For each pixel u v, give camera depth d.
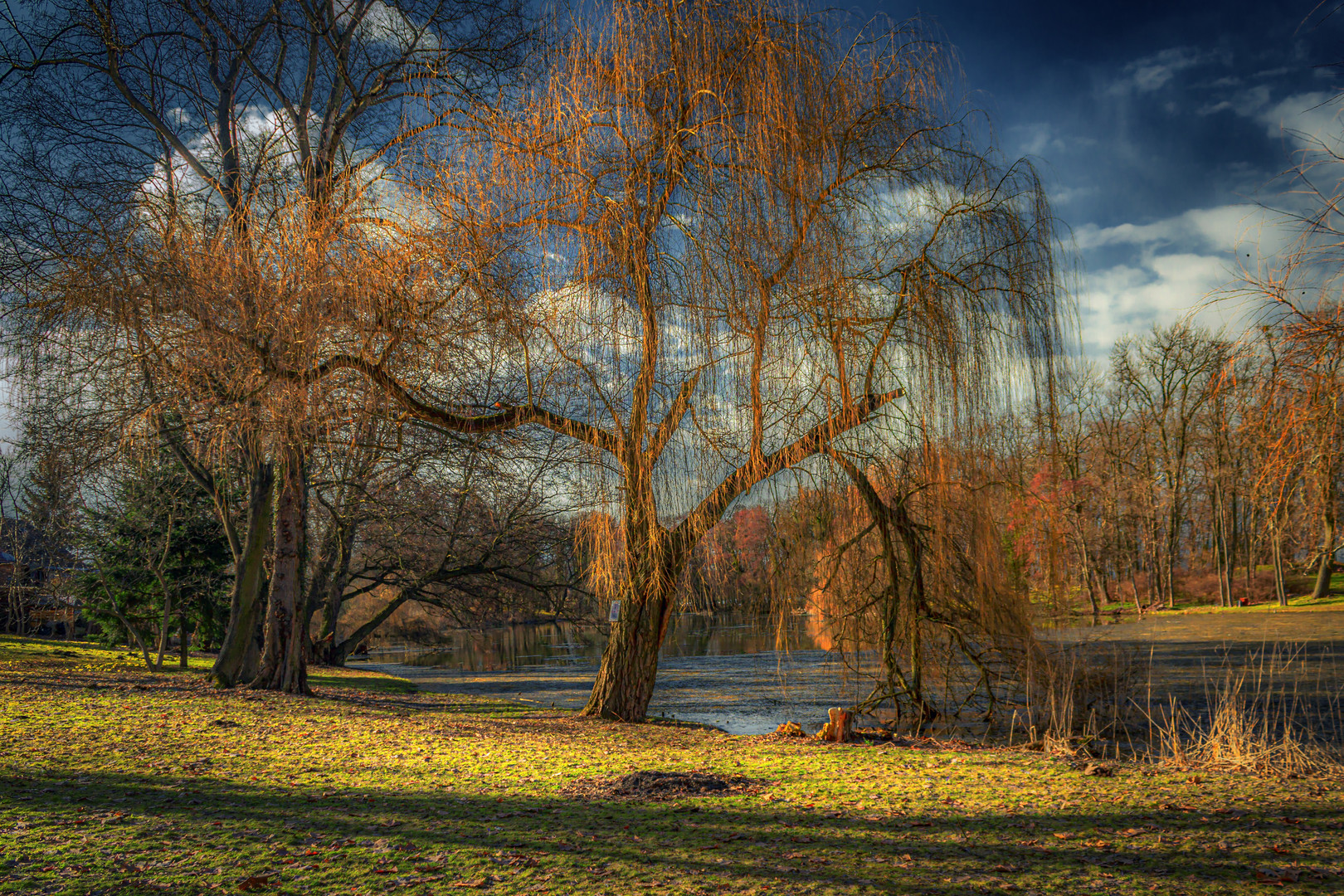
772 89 9.30
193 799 5.64
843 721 10.09
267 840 4.66
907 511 10.30
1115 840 4.75
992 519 9.85
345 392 10.92
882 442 9.76
